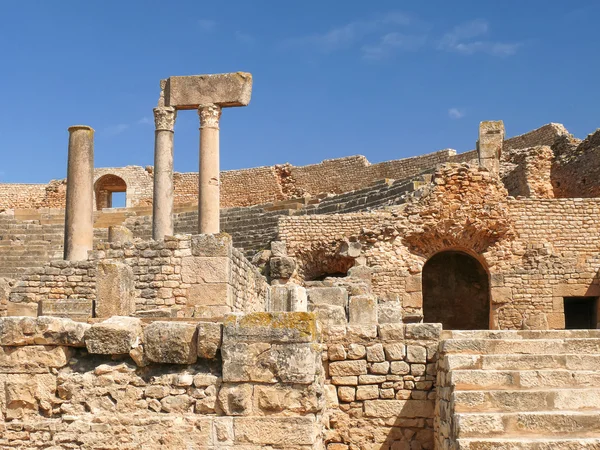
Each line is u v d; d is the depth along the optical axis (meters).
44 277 16.14
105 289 13.39
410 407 10.30
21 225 32.66
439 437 9.66
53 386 8.77
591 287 22.73
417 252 23.45
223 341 8.55
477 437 8.17
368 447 10.27
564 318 23.06
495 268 23.47
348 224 23.64
